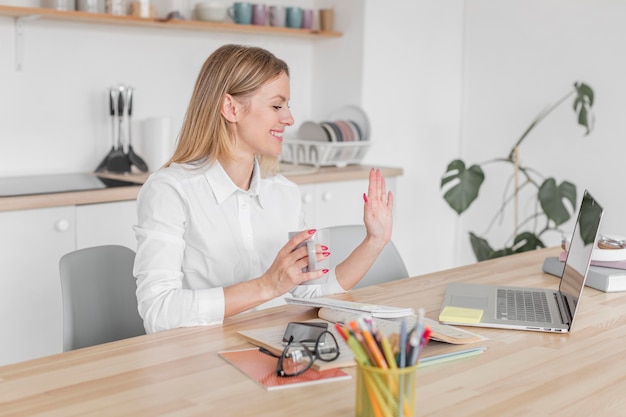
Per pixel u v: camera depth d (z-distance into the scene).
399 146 4.14
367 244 1.91
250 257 1.91
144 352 1.43
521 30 4.04
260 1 3.85
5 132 3.13
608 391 1.28
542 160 4.00
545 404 1.21
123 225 2.92
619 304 1.86
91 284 1.86
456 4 4.27
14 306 2.68
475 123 4.31
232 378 1.30
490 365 1.39
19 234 2.66
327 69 4.08
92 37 3.32
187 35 3.64
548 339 1.56
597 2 3.71
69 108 3.29
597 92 3.74
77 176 3.20
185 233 1.84
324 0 4.06
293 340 1.42
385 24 3.97
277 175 2.03
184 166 1.85
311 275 1.61
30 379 1.29
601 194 3.76
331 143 3.67
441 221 4.42
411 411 1.09
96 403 1.19
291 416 1.15
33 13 2.92
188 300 1.60
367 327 1.09
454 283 2.02
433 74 4.23
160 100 3.59
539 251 2.50
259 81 1.78
